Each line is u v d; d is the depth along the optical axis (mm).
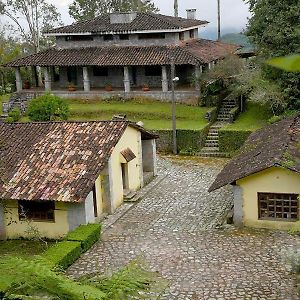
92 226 21375
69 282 8039
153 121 38812
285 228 21188
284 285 16766
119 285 8633
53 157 23703
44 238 22406
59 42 45844
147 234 21859
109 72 45625
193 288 16891
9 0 57125
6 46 57688
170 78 44031
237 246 20000
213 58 42344
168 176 30500
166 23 42812
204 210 24469
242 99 40312
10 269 8234
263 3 36812
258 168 20828
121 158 25484
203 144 35875
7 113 43781
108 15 46781
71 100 43969
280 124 27156
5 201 22484
